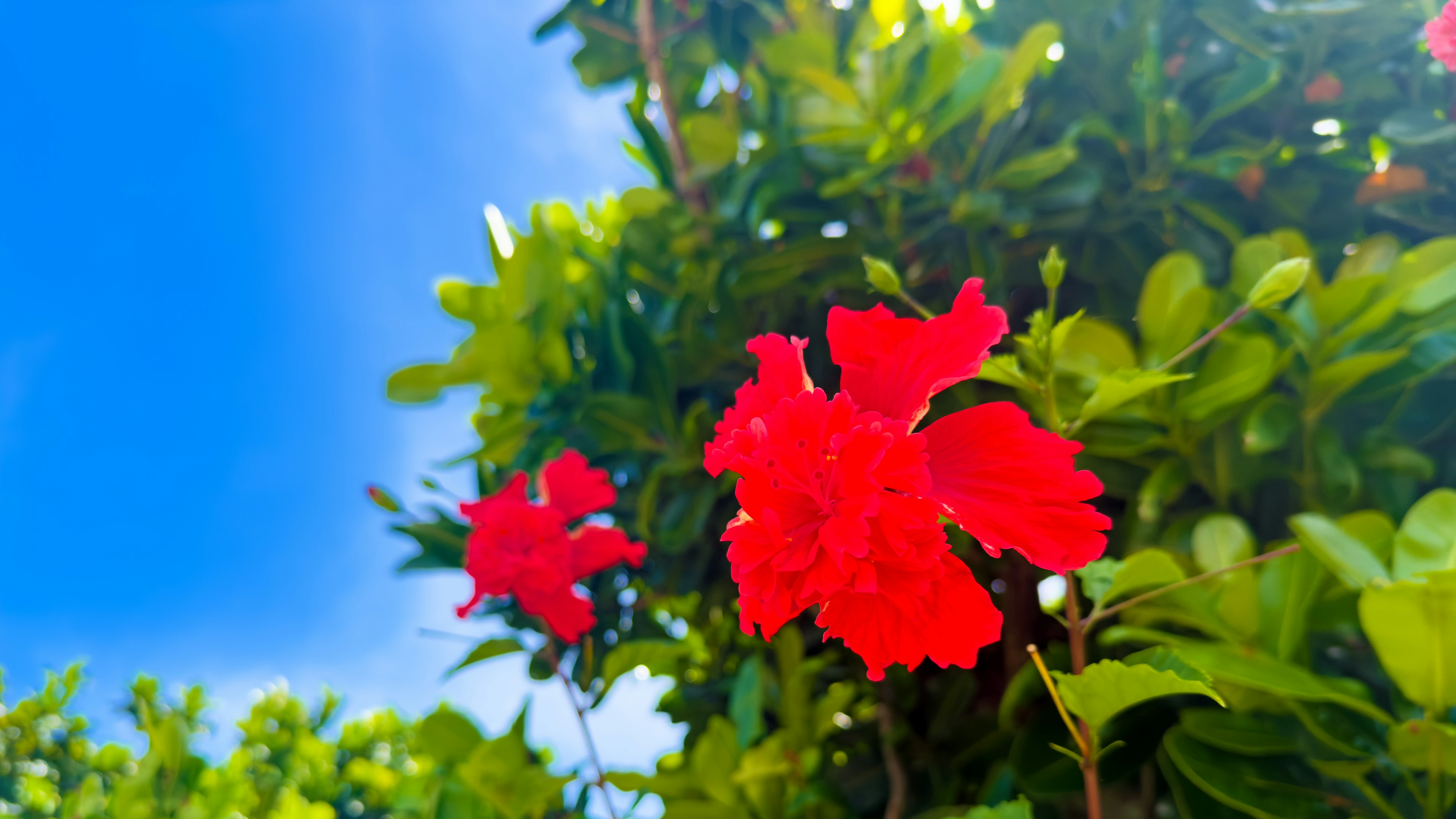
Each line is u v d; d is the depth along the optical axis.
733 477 0.83
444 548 0.85
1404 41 0.77
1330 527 0.60
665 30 0.96
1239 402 0.69
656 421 0.89
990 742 0.82
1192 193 0.81
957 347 0.44
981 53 0.81
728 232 0.90
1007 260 0.84
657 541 0.88
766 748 0.78
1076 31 0.82
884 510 0.41
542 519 0.69
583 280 0.98
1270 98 0.80
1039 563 0.42
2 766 1.46
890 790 0.87
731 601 0.91
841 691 0.81
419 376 0.90
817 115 0.82
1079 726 0.72
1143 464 0.74
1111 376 0.50
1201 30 0.82
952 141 0.85
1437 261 0.67
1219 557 0.66
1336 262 0.80
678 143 0.93
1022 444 0.43
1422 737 0.57
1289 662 0.64
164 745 1.05
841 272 0.87
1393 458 0.70
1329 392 0.70
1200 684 0.45
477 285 0.89
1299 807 0.62
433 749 0.80
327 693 1.69
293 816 1.15
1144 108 0.78
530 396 0.90
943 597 0.42
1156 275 0.70
